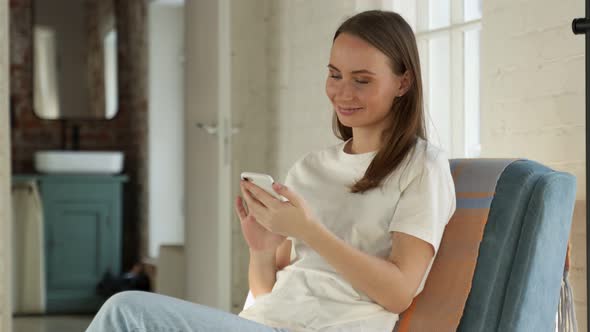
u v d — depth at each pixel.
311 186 1.87
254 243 1.85
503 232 1.73
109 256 5.86
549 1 2.31
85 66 6.39
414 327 1.71
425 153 1.70
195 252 4.38
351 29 1.75
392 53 1.73
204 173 4.21
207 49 4.14
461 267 1.72
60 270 5.78
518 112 2.43
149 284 5.92
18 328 5.17
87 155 5.93
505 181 1.77
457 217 1.77
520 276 1.69
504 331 1.68
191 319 1.46
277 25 4.17
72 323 5.39
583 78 2.19
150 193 6.19
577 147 2.21
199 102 4.27
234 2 4.33
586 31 1.89
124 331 1.45
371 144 1.80
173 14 6.26
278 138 4.18
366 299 1.68
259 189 1.67
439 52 2.98
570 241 2.21
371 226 1.72
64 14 6.34
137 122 6.37
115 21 6.49
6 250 3.52
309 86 3.89
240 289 4.35
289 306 1.72
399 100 1.77
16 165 6.25
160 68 6.23
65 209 5.79
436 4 3.00
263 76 4.27
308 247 1.79
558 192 1.73
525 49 2.40
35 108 6.30
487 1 2.56
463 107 2.86
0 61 3.50
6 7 3.52
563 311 1.84
